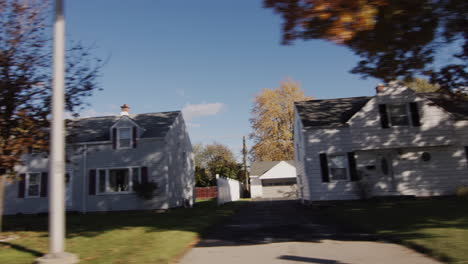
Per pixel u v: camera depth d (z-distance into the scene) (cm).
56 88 611
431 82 898
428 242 667
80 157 2244
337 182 1877
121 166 2206
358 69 816
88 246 778
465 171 1798
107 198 2184
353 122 1856
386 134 1819
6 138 984
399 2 609
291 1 588
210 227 1135
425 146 1791
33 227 1291
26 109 988
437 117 1806
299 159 2442
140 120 2511
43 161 2253
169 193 2219
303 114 2105
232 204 2575
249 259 650
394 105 1852
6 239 943
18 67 986
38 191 2242
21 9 981
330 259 624
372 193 1833
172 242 802
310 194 1894
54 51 620
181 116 2703
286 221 1262
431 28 695
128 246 763
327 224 1114
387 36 684
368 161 1867
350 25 584
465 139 1830
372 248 694
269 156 4556
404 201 1656
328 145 1914
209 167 5184
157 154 2192
